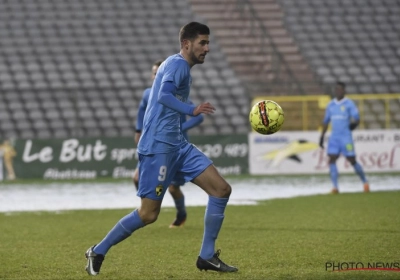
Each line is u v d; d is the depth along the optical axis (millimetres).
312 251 29078
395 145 85688
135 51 112375
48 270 25578
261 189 65750
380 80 110125
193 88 104875
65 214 47844
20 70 105938
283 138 85500
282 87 101438
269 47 114750
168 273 24406
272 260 26953
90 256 24141
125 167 82938
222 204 24500
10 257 28953
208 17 120000
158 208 24422
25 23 115125
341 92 60250
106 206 53312
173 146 24281
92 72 107000
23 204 55625
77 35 114250
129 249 30781
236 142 85125
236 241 32688
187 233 36531
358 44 117062
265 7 122188
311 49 115375
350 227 37281
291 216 43562
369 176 79625
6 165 81000
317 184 70625
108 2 120812
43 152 81688
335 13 123000
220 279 22891
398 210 45688
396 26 121500
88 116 98375
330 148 60250
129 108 100375
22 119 97312
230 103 102500
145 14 119438
